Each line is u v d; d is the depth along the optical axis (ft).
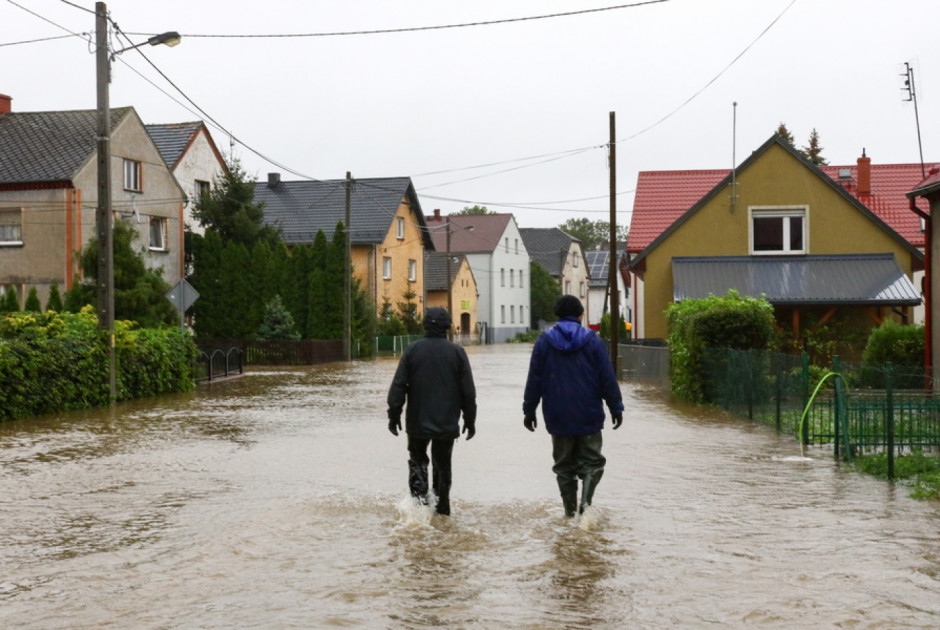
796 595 19.75
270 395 76.95
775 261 98.48
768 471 36.09
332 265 155.22
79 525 26.96
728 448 42.65
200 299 145.18
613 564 22.31
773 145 99.60
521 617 18.38
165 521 27.43
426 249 223.92
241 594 20.01
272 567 22.16
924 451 37.14
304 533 25.64
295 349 136.67
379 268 192.65
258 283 147.13
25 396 58.08
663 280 101.55
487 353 176.35
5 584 20.92
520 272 291.79
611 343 105.29
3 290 118.62
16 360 56.65
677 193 122.72
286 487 32.96
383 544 24.38
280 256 155.43
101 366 67.41
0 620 18.34
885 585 20.45
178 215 138.72
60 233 116.67
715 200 100.53
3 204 117.91
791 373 46.75
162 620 18.28
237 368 111.55
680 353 70.69
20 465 38.42
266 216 199.82
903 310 92.89
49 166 117.80
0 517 28.09
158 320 99.86
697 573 21.49
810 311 94.73
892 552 23.30
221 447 43.91
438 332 28.60
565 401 27.40
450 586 20.49
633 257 117.70
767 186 99.66
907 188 122.52
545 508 28.94
